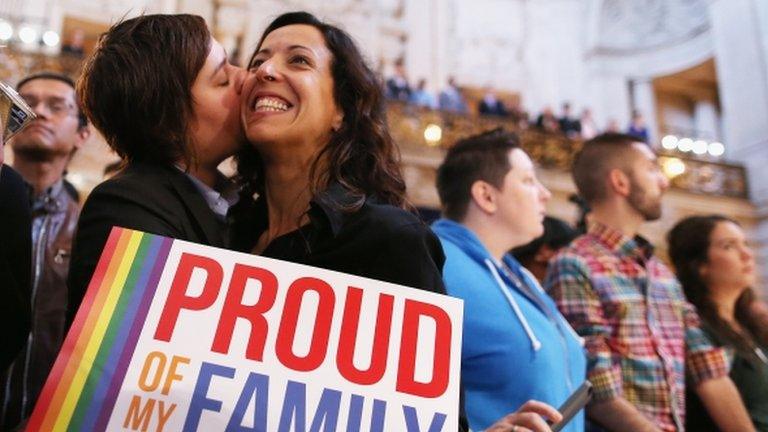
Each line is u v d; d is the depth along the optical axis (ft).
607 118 35.58
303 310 2.50
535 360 4.04
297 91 3.22
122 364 2.30
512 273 4.91
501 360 3.98
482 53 35.47
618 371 4.98
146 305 2.43
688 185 28.07
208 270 2.53
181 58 3.26
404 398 2.39
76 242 2.77
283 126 3.18
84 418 2.20
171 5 28.81
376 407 2.36
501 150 5.09
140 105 3.12
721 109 36.70
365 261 2.79
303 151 3.29
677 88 36.99
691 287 7.02
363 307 2.55
